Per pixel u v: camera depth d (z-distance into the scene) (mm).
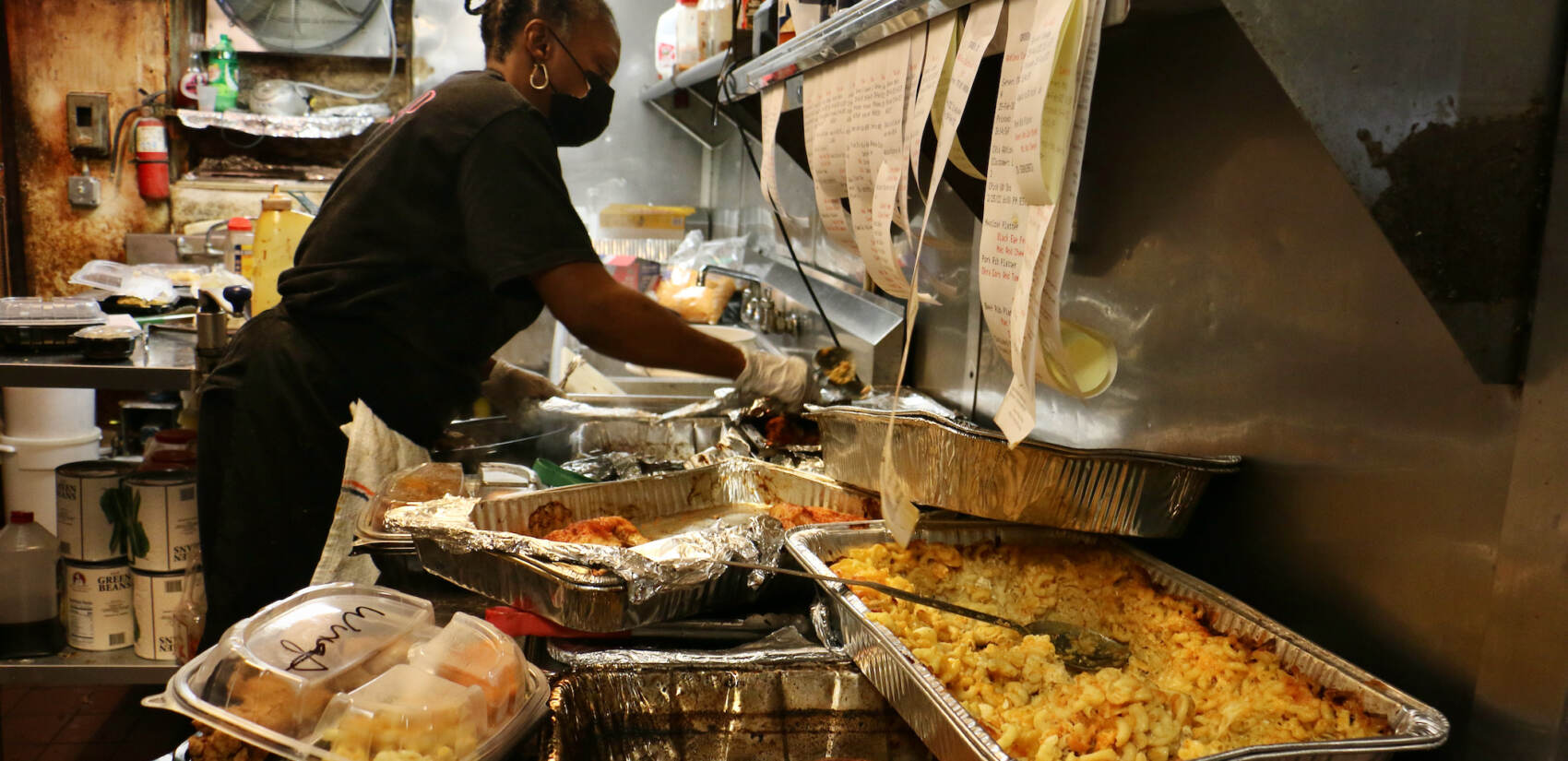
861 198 1276
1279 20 687
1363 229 911
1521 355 762
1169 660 995
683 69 2955
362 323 1627
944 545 1203
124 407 2934
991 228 919
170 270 2994
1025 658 946
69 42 3713
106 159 3805
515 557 1133
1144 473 1048
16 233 3787
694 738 1029
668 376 2885
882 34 1138
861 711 1049
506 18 1736
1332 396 958
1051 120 786
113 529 1913
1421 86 713
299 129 3803
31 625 1893
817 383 1768
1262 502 1062
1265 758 699
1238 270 1092
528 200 1502
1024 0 873
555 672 1011
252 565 1686
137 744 2412
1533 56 726
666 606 1159
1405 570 876
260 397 1639
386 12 3855
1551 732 744
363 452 1603
